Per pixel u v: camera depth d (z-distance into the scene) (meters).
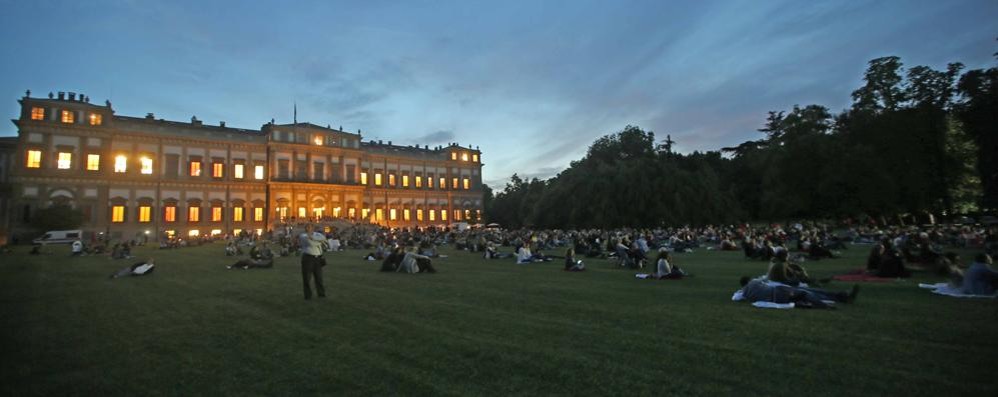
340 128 88.31
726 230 44.69
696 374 6.69
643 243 27.64
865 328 9.10
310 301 13.20
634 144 77.00
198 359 7.79
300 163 82.12
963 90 43.97
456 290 15.27
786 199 58.03
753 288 12.41
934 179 53.06
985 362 6.94
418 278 18.95
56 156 62.38
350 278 19.08
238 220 75.81
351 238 49.00
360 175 89.12
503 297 13.66
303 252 13.73
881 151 53.59
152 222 68.75
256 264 24.09
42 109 62.06
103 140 65.81
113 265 26.80
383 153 95.12
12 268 24.84
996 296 12.14
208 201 73.50
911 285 14.62
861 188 50.81
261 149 78.94
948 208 52.34
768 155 65.38
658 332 9.11
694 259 26.84
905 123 51.75
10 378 6.95
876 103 57.44
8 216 65.44
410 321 10.40
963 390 5.92
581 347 8.14
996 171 43.03
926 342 8.05
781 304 11.49
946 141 51.66
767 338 8.49
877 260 17.31
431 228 76.44
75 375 7.07
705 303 12.23
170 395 6.25
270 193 78.00
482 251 37.62
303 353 8.05
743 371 6.77
